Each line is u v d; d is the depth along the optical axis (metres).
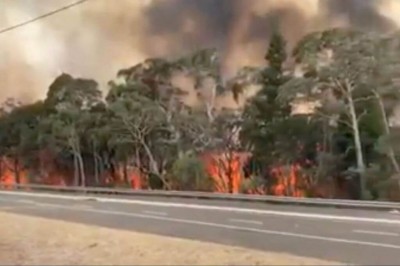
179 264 10.11
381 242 14.29
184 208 27.45
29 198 38.00
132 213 25.00
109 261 10.62
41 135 60.88
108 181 54.28
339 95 39.97
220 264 10.07
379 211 24.05
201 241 14.21
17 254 11.80
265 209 26.02
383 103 38.03
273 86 44.34
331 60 40.19
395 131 37.34
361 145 38.50
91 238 14.63
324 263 10.25
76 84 58.19
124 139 52.44
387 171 37.00
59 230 16.91
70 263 10.52
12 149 63.88
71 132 57.78
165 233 17.05
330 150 39.81
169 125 50.22
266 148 43.44
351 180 38.22
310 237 15.61
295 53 43.22
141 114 51.50
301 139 41.31
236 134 45.59
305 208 26.34
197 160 47.34
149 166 50.88
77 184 57.06
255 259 10.66
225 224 19.77
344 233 16.45
